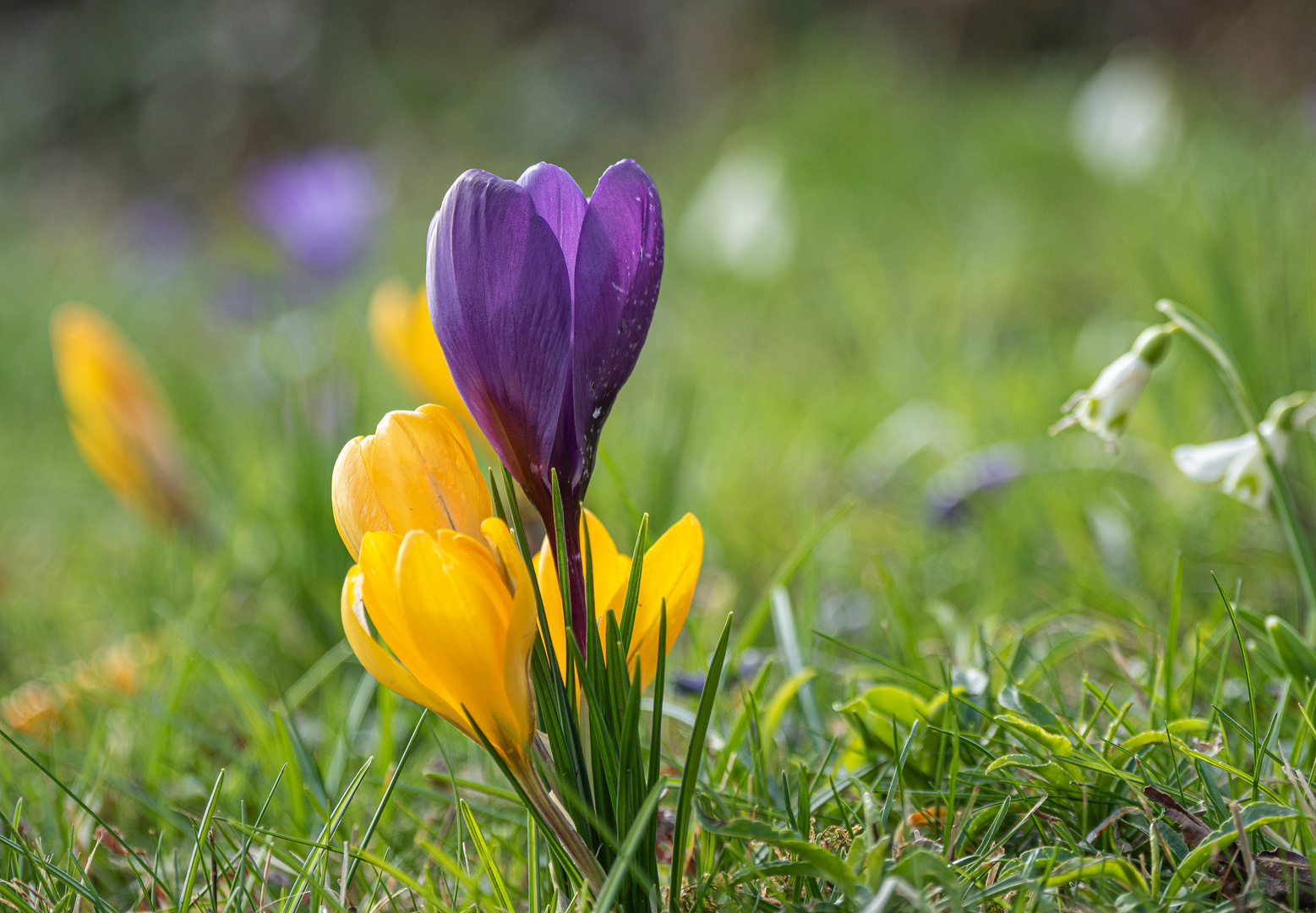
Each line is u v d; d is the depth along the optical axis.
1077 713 0.61
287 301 1.56
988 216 1.90
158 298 2.33
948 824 0.54
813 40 3.41
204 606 0.77
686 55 3.60
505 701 0.52
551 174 0.52
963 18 3.46
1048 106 2.59
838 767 0.59
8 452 1.49
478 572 0.51
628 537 0.87
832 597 0.81
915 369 1.31
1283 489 0.60
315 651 0.77
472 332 0.52
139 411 0.90
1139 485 0.89
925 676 0.62
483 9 4.05
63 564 1.10
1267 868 0.53
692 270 1.98
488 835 0.59
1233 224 1.19
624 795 0.53
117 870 0.59
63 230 3.29
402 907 0.56
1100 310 1.51
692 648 0.72
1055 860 0.54
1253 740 0.55
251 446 1.19
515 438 0.52
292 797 0.59
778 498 1.04
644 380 1.43
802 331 1.64
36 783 0.62
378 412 1.25
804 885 0.54
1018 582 0.77
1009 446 0.99
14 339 1.92
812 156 2.50
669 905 0.54
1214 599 0.68
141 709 0.63
